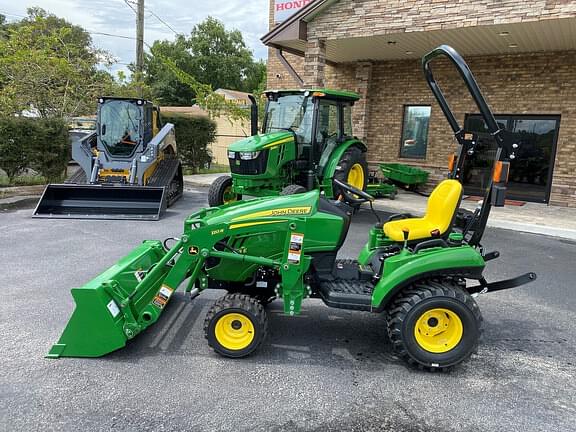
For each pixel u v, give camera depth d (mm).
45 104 14344
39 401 3170
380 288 3721
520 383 3561
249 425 2973
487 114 3691
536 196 11922
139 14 17984
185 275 3924
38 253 6602
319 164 9000
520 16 8305
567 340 4316
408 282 3711
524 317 4824
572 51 10922
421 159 13484
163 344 4047
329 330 4434
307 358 3877
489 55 11992
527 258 6934
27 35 14844
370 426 2994
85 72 15547
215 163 23406
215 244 3975
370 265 4281
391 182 12547
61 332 4188
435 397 3344
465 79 3699
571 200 11312
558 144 11367
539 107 11508
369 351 4031
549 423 3061
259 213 3883
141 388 3363
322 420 3045
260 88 28547
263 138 8453
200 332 4293
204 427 2941
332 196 9039
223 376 3555
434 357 3627
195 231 3857
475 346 3656
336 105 9273
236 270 4137
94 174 10133
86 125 16969
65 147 12719
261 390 3377
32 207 9992
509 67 11773
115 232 7902
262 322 3781
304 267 3887
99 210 9297
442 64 12734
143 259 4445
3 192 11633
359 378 3582
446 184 4359
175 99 41688
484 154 12297
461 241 4066
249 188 8641
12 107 13289
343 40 10648
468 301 3621
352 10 9984
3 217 8938
